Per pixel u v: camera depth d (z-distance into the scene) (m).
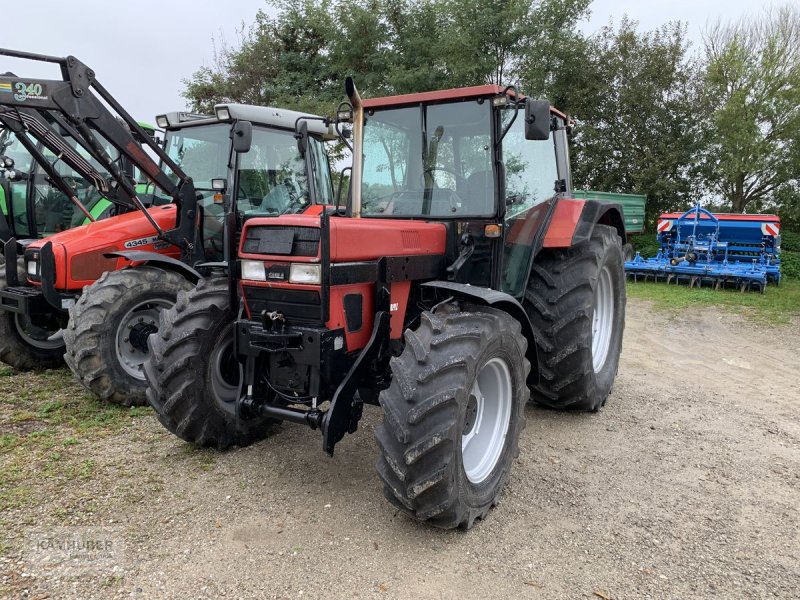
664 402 5.12
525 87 17.66
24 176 6.93
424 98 3.81
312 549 2.88
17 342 5.79
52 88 4.71
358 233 3.18
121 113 5.22
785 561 2.83
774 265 12.09
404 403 2.83
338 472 3.69
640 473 3.74
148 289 4.93
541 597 2.56
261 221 3.23
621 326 5.32
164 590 2.57
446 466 2.78
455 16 18.17
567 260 4.45
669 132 17.48
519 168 4.02
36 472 3.64
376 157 4.00
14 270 5.46
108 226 5.46
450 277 3.69
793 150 16.50
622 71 17.56
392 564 2.77
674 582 2.67
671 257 12.67
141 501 3.31
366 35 19.31
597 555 2.87
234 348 3.40
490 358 3.14
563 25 18.02
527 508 3.31
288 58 21.05
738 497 3.45
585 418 4.70
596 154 17.86
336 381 3.22
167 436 4.23
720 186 18.17
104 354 4.70
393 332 3.49
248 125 4.59
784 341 7.64
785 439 4.32
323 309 3.04
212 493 3.41
